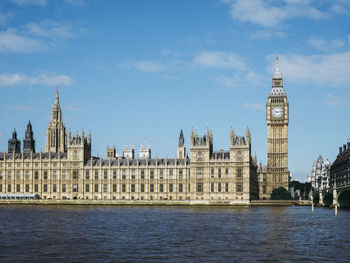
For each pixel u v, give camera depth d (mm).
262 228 131750
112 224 143625
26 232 122375
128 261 85062
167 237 112812
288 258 87312
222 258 87312
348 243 103312
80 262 84562
